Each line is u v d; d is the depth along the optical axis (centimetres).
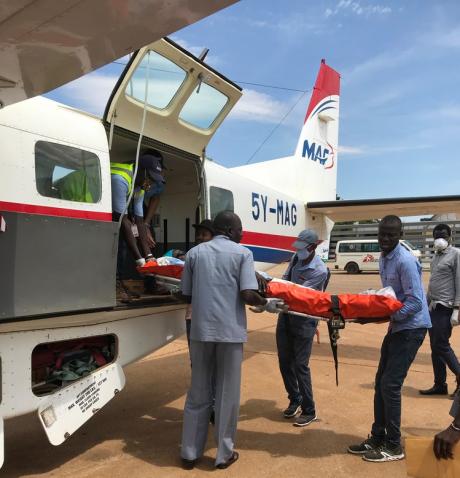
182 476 301
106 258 311
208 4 163
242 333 308
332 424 385
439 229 445
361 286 1708
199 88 376
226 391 308
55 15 165
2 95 232
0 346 271
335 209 789
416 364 566
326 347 668
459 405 181
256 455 329
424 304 317
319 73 906
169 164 486
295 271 411
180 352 641
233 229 329
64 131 320
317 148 891
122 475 303
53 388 302
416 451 184
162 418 409
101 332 330
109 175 345
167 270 362
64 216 312
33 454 336
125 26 175
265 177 757
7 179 284
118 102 341
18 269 261
